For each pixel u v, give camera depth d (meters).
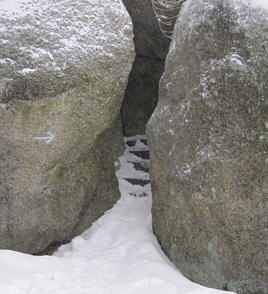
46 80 3.59
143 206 4.70
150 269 3.64
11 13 3.58
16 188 3.88
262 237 3.29
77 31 3.74
